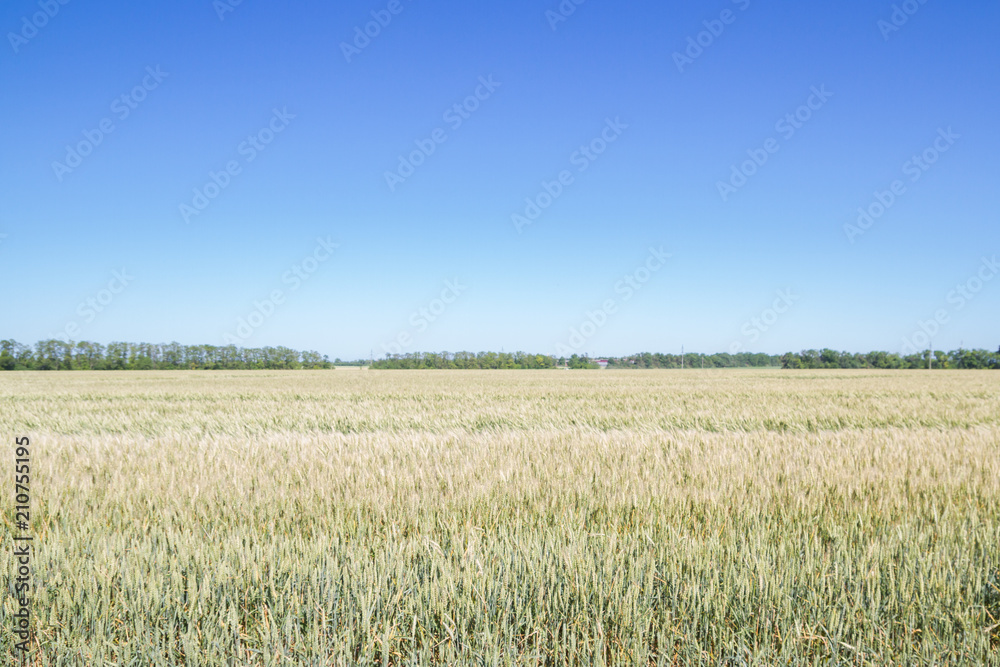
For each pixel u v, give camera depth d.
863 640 2.56
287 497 4.69
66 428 10.95
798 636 2.53
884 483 5.25
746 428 11.06
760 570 2.91
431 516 4.12
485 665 2.41
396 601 2.73
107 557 3.21
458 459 6.38
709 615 2.70
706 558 3.13
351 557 3.20
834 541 3.66
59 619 2.67
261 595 2.83
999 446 7.44
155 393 22.72
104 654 2.42
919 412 13.50
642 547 3.45
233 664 2.36
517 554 3.17
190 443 7.98
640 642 2.49
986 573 3.08
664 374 51.25
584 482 5.15
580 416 12.73
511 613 2.74
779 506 4.43
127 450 7.21
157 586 2.85
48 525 4.01
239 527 3.86
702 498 4.53
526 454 6.70
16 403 17.19
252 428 10.88
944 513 4.23
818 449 6.93
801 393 21.33
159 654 2.38
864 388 25.19
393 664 2.52
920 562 3.12
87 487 4.98
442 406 15.70
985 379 36.22
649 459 6.43
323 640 2.50
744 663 2.42
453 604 2.72
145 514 4.30
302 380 38.19
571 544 3.35
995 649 2.48
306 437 8.55
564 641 2.47
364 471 5.57
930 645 2.46
